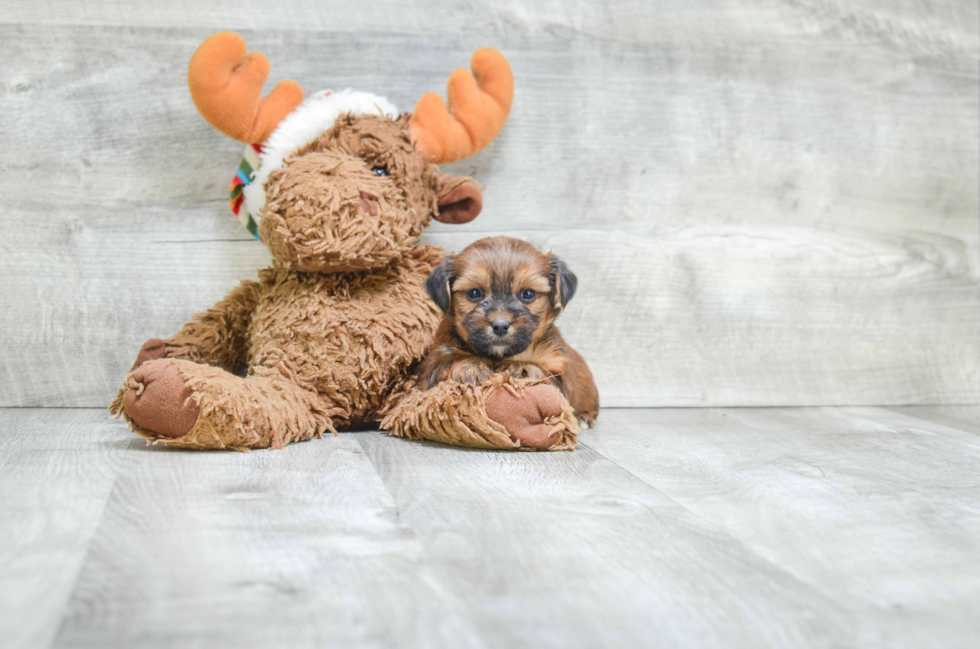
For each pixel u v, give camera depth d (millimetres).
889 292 3285
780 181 3197
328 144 2422
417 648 993
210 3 2807
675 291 3146
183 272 2865
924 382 3316
